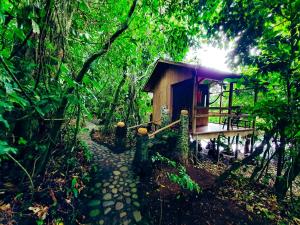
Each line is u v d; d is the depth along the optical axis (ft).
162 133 22.94
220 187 17.75
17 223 8.93
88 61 10.02
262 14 8.34
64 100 9.84
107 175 16.67
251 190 17.99
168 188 15.92
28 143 10.60
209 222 13.01
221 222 13.16
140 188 15.33
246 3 8.54
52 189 12.08
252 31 8.91
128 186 15.37
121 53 18.19
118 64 20.97
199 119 33.01
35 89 7.50
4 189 9.71
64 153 15.28
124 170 17.78
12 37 6.93
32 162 11.02
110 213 12.51
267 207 15.24
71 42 12.23
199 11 10.83
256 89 13.38
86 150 19.20
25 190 10.59
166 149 20.84
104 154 21.56
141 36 17.02
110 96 34.14
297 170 14.82
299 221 13.32
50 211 10.54
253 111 13.20
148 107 38.55
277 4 8.10
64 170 14.55
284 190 16.21
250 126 33.50
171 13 12.34
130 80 32.55
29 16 6.77
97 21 13.94
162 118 24.82
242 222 13.38
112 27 14.16
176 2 11.84
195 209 14.05
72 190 12.46
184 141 20.99
